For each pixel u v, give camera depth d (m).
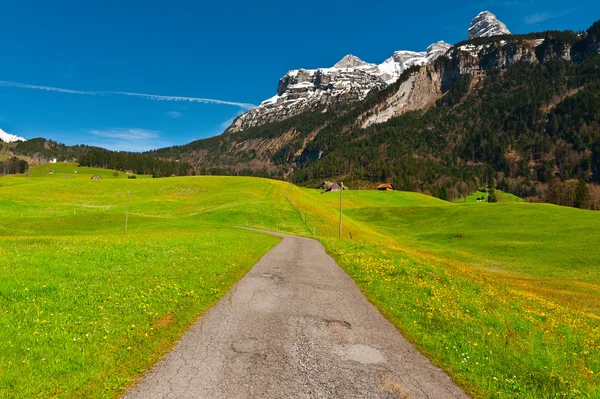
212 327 9.91
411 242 78.69
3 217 67.38
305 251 31.58
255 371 7.42
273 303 12.84
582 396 7.29
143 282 13.65
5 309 9.34
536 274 49.31
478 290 18.14
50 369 6.77
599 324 16.80
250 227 67.12
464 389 7.26
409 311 12.30
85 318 9.33
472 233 78.81
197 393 6.43
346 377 7.40
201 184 124.81
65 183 119.50
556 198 155.88
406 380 7.44
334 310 12.34
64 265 15.25
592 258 53.75
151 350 8.09
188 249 24.77
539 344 10.16
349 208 129.50
